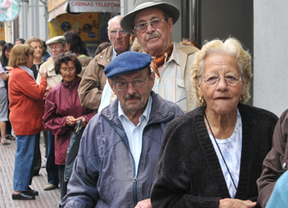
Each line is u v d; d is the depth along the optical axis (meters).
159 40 3.40
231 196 2.13
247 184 2.12
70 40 6.26
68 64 5.00
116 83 2.61
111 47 4.74
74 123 4.87
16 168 5.89
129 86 2.58
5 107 10.17
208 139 2.17
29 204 5.75
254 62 3.92
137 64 2.56
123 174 2.55
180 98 3.38
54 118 5.08
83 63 5.99
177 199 2.19
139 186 2.53
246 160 2.15
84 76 4.73
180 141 2.21
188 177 2.17
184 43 4.12
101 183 2.58
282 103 3.45
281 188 1.13
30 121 5.82
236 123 2.23
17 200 5.93
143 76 2.60
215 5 6.34
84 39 10.78
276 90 3.55
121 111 2.66
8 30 23.47
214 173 2.13
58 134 5.00
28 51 5.89
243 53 2.21
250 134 2.19
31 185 6.61
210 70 2.18
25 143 5.85
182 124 2.23
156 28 3.40
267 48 3.69
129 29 3.62
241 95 2.32
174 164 2.19
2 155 8.95
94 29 10.84
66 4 8.98
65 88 5.08
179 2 6.43
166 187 2.22
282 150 1.96
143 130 2.63
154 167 2.57
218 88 2.14
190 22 6.30
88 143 2.65
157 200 2.26
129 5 6.98
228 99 2.16
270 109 3.65
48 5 10.86
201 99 2.32
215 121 2.21
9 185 6.71
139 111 2.68
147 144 2.60
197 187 2.15
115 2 9.01
